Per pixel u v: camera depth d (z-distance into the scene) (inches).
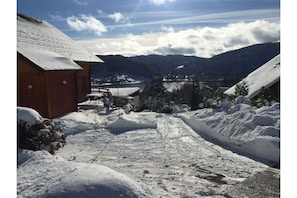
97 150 305.4
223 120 366.6
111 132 400.5
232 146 309.4
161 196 167.3
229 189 192.4
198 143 331.3
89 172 168.6
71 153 293.0
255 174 221.0
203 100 669.9
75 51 761.0
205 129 384.8
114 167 242.8
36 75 467.2
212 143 331.0
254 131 295.9
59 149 308.0
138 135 378.6
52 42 692.1
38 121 290.2
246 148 288.8
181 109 695.1
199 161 259.4
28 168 204.5
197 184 201.2
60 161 214.7
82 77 770.2
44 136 288.7
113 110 598.9
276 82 575.2
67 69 514.6
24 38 587.2
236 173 225.6
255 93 578.6
